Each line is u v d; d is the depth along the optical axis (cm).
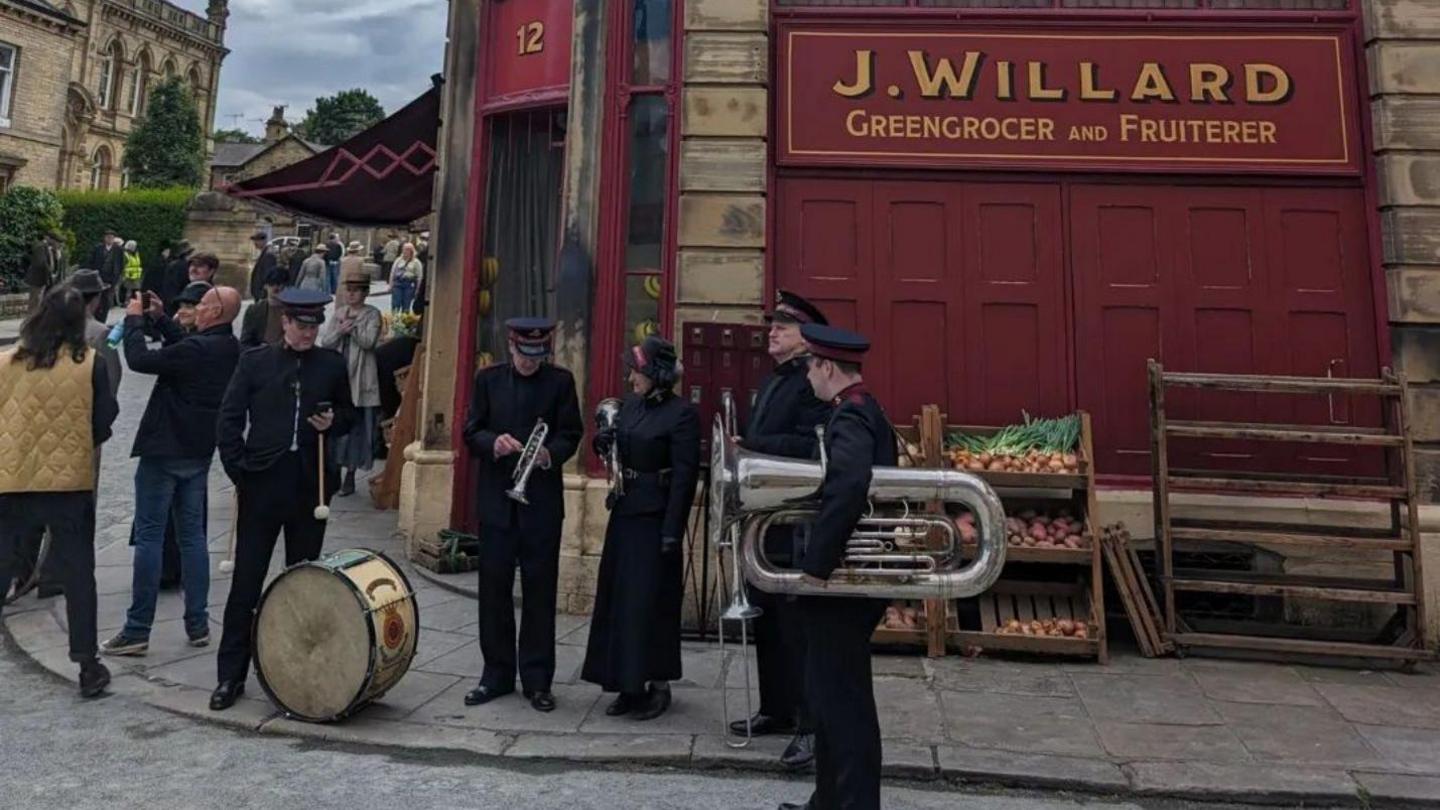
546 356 471
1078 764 392
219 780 367
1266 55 611
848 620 319
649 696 445
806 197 625
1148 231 612
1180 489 574
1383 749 412
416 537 711
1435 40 592
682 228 606
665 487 445
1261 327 597
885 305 617
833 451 309
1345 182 601
